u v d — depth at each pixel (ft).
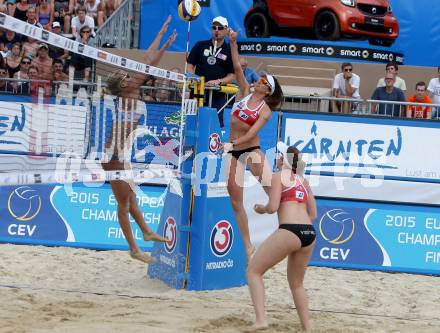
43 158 24.27
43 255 36.65
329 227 38.65
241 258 33.60
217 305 29.07
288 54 54.03
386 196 38.73
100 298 29.27
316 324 26.63
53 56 27.84
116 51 54.70
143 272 34.86
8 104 23.70
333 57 53.67
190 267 32.01
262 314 24.54
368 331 25.71
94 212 39.19
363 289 33.86
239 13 57.06
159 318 25.58
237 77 35.91
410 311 30.48
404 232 38.45
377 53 53.98
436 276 37.86
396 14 56.75
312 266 38.34
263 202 38.63
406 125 38.68
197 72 39.86
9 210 39.47
